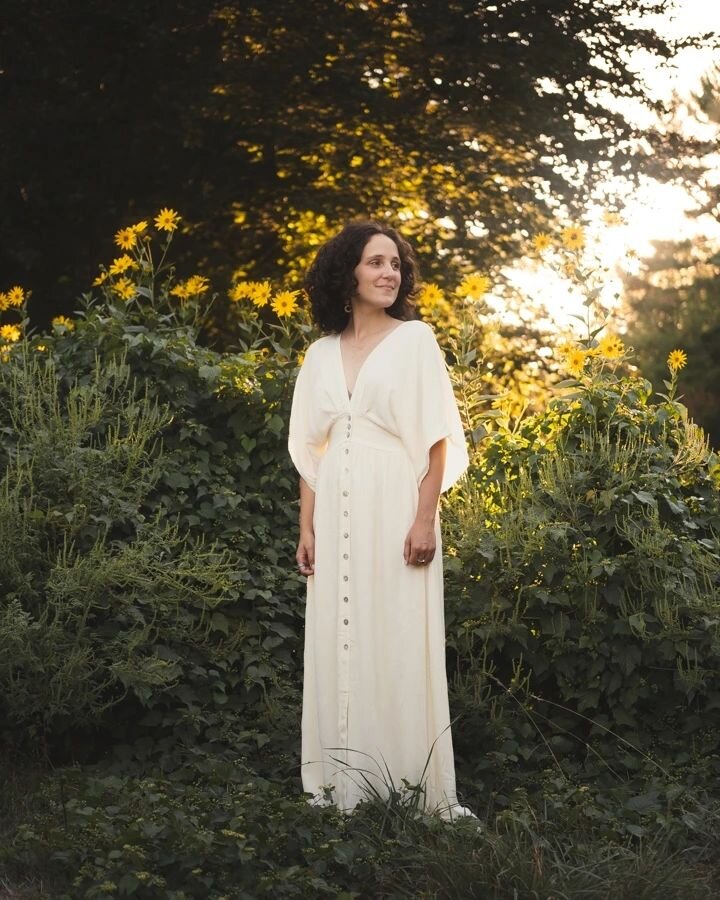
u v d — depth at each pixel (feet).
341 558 11.95
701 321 52.39
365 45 42.06
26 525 13.64
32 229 39.42
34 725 13.21
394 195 44.70
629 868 10.38
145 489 14.85
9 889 10.20
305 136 41.88
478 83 43.42
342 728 11.85
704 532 15.38
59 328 17.37
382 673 11.87
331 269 12.28
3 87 38.60
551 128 43.98
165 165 40.50
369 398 11.96
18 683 12.94
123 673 13.10
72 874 10.37
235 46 41.09
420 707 11.85
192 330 17.24
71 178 39.40
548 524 14.69
